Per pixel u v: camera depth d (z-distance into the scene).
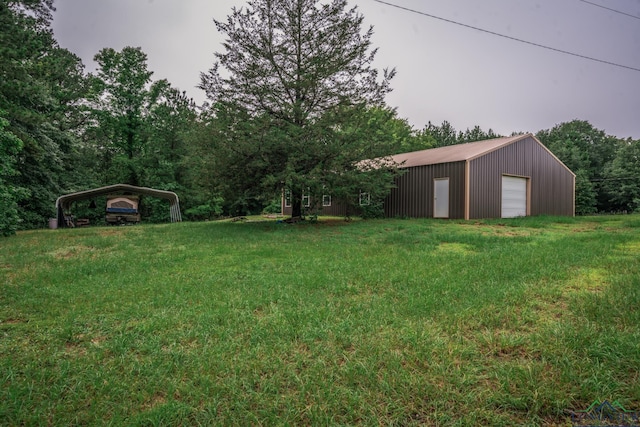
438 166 16.47
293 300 4.00
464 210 15.34
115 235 11.43
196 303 3.97
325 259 6.57
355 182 13.52
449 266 5.64
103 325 3.35
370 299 4.04
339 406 2.05
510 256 6.40
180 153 27.64
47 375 2.41
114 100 26.80
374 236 10.41
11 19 13.66
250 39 13.84
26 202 18.95
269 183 12.30
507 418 1.95
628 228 12.26
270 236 10.55
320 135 12.84
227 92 13.73
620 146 39.88
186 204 28.22
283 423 1.91
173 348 2.82
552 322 3.23
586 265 5.60
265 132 12.80
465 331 3.10
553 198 19.70
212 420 1.95
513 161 17.58
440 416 1.96
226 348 2.79
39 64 17.09
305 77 13.38
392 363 2.50
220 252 7.68
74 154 22.83
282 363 2.56
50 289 4.63
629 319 3.19
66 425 1.92
